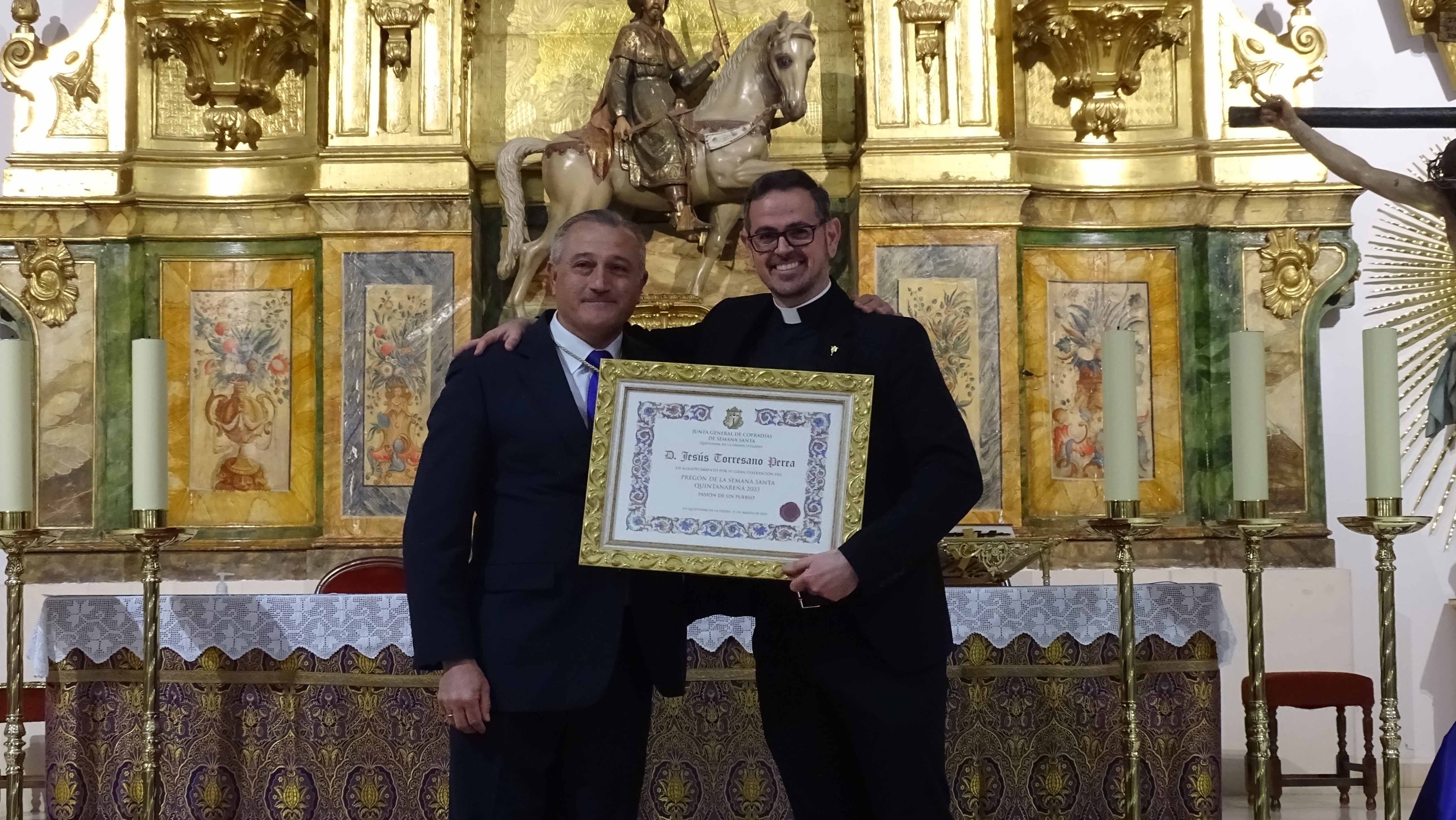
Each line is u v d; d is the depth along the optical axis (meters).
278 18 8.31
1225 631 4.70
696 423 3.18
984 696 4.64
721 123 8.16
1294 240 8.36
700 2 8.84
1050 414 8.38
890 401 3.29
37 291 8.32
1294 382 8.27
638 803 3.26
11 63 8.50
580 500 3.21
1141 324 8.45
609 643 3.13
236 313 8.42
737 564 3.10
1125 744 4.15
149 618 4.35
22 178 8.34
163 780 4.71
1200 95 8.50
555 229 8.12
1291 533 8.13
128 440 8.28
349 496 8.05
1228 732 7.87
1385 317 8.55
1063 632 4.67
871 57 8.34
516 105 8.73
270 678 4.73
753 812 4.64
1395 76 8.71
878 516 3.29
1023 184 8.15
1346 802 7.25
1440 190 6.21
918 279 8.19
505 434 3.23
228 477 8.34
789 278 3.34
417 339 8.14
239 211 8.42
